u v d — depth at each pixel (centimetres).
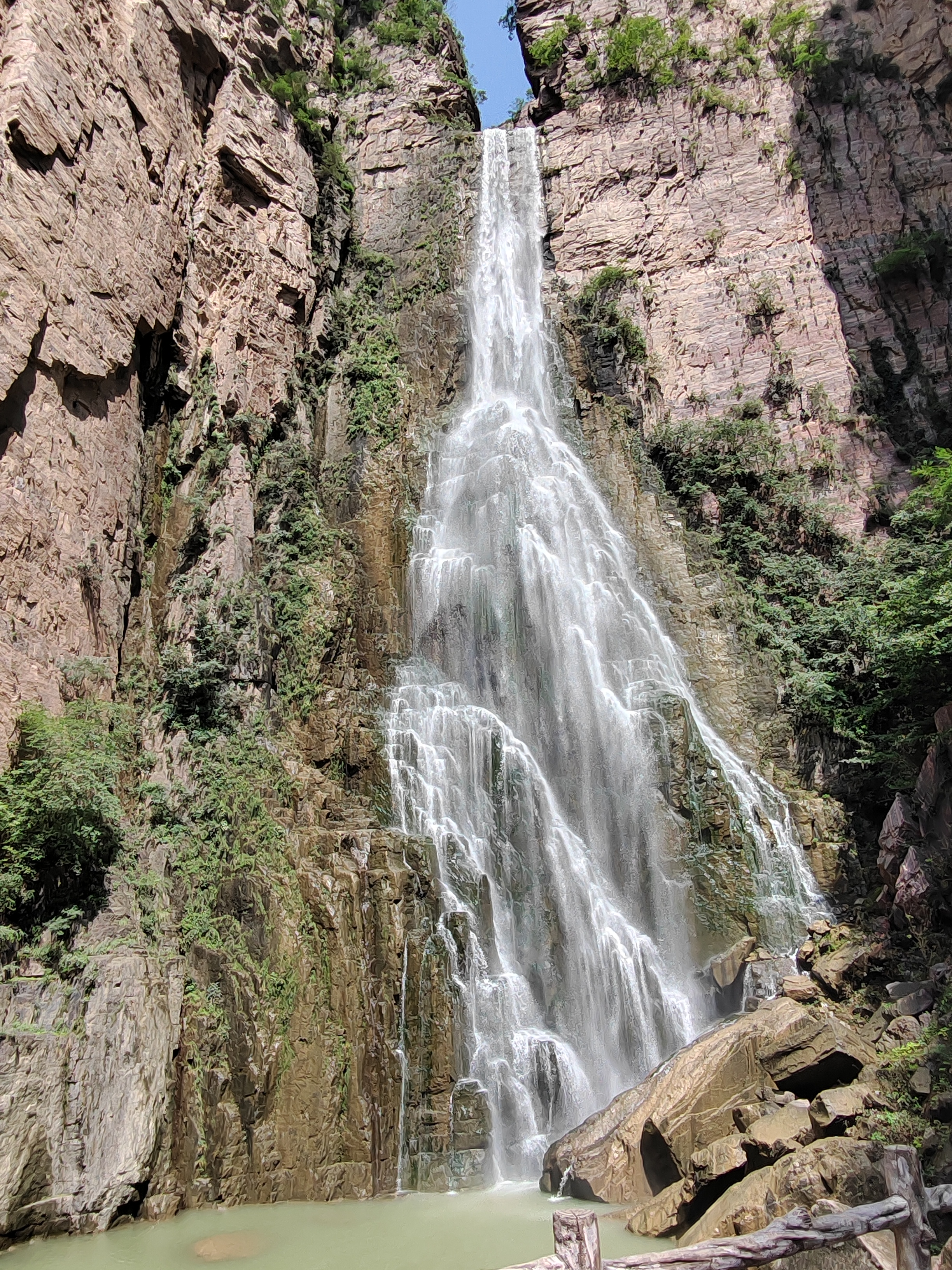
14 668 1429
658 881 1764
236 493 2064
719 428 2558
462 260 2945
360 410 2517
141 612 1812
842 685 2034
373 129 3238
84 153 1788
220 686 1792
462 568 2192
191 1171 1273
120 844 1492
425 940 1504
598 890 1766
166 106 2136
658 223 2948
